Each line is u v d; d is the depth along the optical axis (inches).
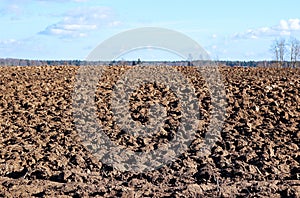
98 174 392.2
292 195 321.4
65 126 537.0
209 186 348.5
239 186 346.0
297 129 495.5
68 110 616.1
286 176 370.6
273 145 441.7
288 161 403.2
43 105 653.9
